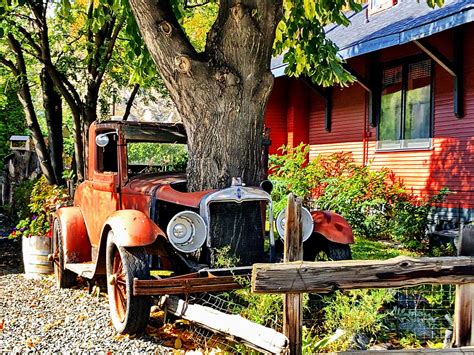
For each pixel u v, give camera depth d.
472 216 11.04
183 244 5.46
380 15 14.61
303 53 8.70
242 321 4.46
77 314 6.28
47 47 11.53
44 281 8.27
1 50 13.52
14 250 11.62
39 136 12.34
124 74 12.98
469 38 11.16
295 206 3.71
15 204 15.42
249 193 5.77
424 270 3.74
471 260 3.80
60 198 9.98
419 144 12.52
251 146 6.53
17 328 5.78
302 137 16.47
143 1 6.23
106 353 4.95
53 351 5.03
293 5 8.17
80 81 12.93
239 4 6.32
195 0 11.12
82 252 7.43
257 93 6.50
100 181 7.04
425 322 5.36
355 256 8.63
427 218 11.37
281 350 3.67
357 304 5.39
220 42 6.45
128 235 5.34
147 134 6.86
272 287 3.54
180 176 6.75
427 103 12.35
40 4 11.26
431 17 10.57
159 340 5.34
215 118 6.39
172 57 6.30
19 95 12.36
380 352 3.69
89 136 7.36
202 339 5.22
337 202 12.21
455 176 11.52
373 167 13.95
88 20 9.16
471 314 3.88
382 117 13.76
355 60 14.45
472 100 11.12
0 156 21.08
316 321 5.31
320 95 15.55
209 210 5.61
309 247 6.36
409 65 12.89
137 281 5.11
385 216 12.09
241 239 5.74
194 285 5.24
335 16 8.27
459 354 3.73
